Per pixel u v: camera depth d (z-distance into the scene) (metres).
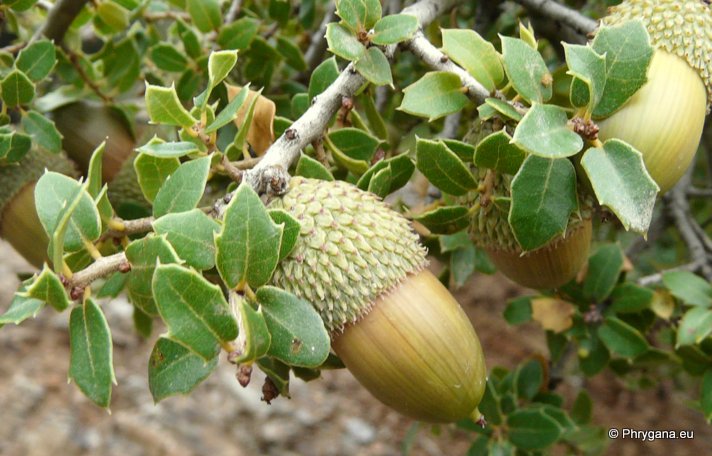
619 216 0.12
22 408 0.44
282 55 0.20
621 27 0.12
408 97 0.13
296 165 0.15
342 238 0.13
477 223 0.15
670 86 0.13
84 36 0.26
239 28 0.19
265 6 0.24
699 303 0.19
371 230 0.13
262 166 0.13
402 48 0.15
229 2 0.23
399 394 0.13
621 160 0.12
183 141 0.13
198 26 0.19
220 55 0.13
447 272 0.21
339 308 0.13
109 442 0.43
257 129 0.15
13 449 0.42
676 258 0.36
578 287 0.21
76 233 0.12
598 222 0.22
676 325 0.21
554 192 0.13
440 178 0.14
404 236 0.13
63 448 0.42
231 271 0.12
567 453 0.27
